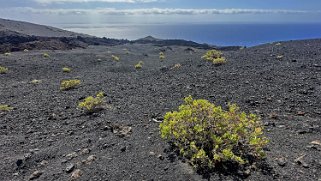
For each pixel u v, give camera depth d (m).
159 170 5.63
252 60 19.45
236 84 13.00
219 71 16.72
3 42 46.47
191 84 13.88
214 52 24.06
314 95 10.49
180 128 6.21
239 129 5.99
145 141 7.02
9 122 9.69
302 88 11.47
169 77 17.11
